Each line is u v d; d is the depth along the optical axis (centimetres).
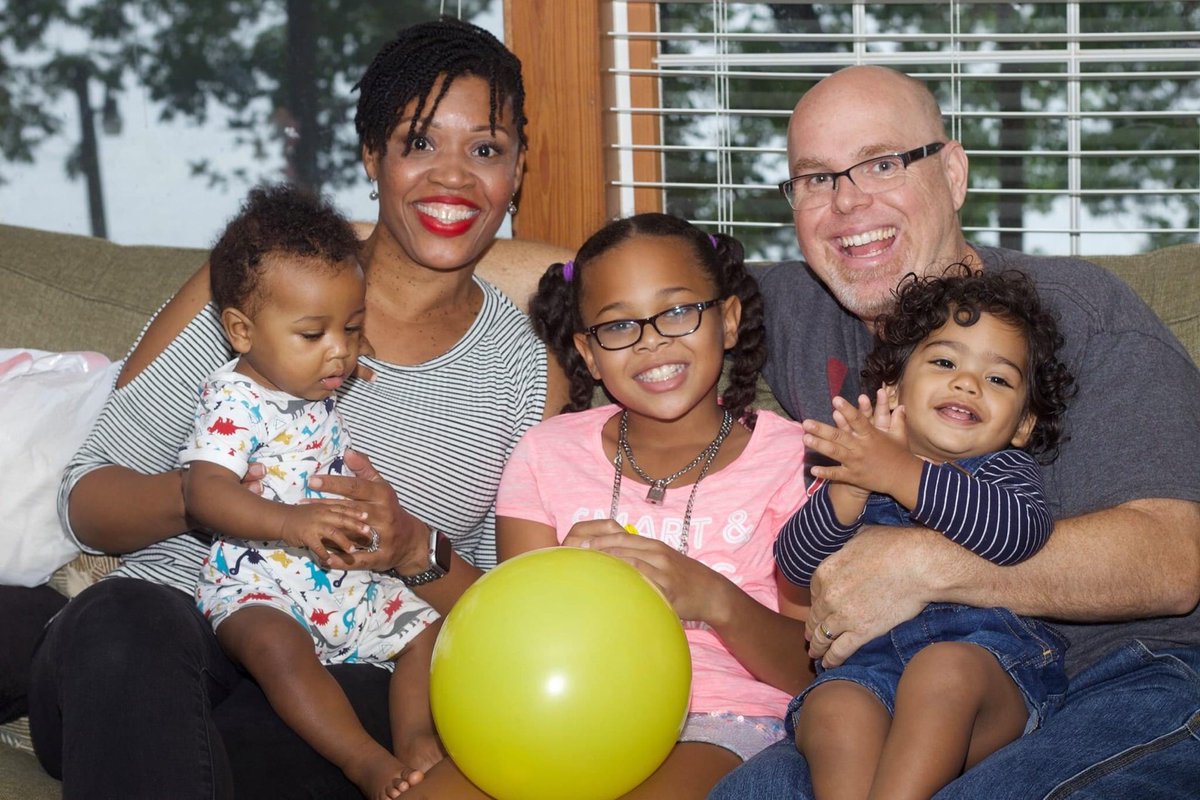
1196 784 133
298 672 164
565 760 139
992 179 269
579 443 190
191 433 186
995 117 263
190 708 146
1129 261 202
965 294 166
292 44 288
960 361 165
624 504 183
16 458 190
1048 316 166
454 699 143
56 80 293
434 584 180
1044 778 132
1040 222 269
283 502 175
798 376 191
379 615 181
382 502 168
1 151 296
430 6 281
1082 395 165
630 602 146
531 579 147
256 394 173
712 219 271
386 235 196
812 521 167
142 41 290
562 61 245
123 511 178
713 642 174
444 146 190
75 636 152
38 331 222
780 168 269
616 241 186
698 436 188
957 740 142
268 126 291
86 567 196
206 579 177
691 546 179
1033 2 252
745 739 159
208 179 296
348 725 162
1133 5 257
